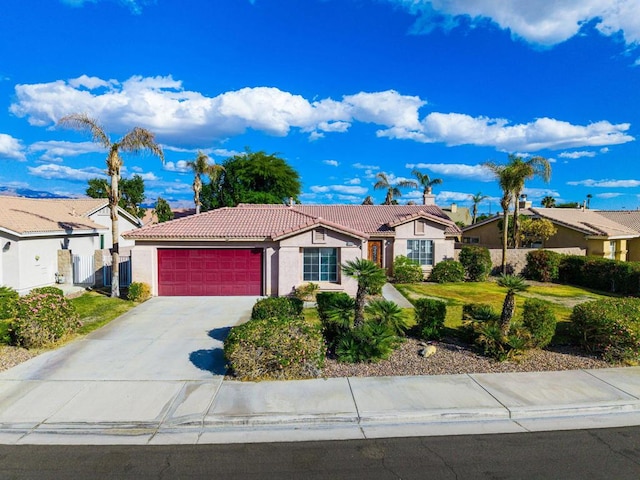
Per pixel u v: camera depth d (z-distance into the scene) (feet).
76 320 38.70
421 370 29.09
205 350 34.42
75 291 63.62
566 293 66.74
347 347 30.86
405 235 77.71
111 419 22.40
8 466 18.35
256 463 18.66
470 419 22.95
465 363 30.48
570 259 78.28
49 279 68.69
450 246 78.23
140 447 20.03
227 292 59.21
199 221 63.10
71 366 30.42
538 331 33.04
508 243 103.09
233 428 21.93
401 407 23.47
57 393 25.64
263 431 21.63
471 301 57.88
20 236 61.57
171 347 35.27
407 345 34.42
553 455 19.31
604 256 89.81
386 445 20.25
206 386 26.53
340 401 24.21
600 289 71.41
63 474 17.78
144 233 57.93
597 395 25.23
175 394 25.40
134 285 55.01
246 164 157.89
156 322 44.29
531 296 63.26
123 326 42.55
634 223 107.65
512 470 18.11
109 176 57.82
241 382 27.12
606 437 21.06
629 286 66.54
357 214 88.22
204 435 21.22
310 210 90.99
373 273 31.73
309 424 22.31
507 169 75.77
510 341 31.19
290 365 27.66
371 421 22.48
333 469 18.21
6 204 73.41
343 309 34.06
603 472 17.94
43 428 21.67
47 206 85.10
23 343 34.37
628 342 30.86
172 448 19.95
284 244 57.88
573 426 22.21
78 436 21.09
